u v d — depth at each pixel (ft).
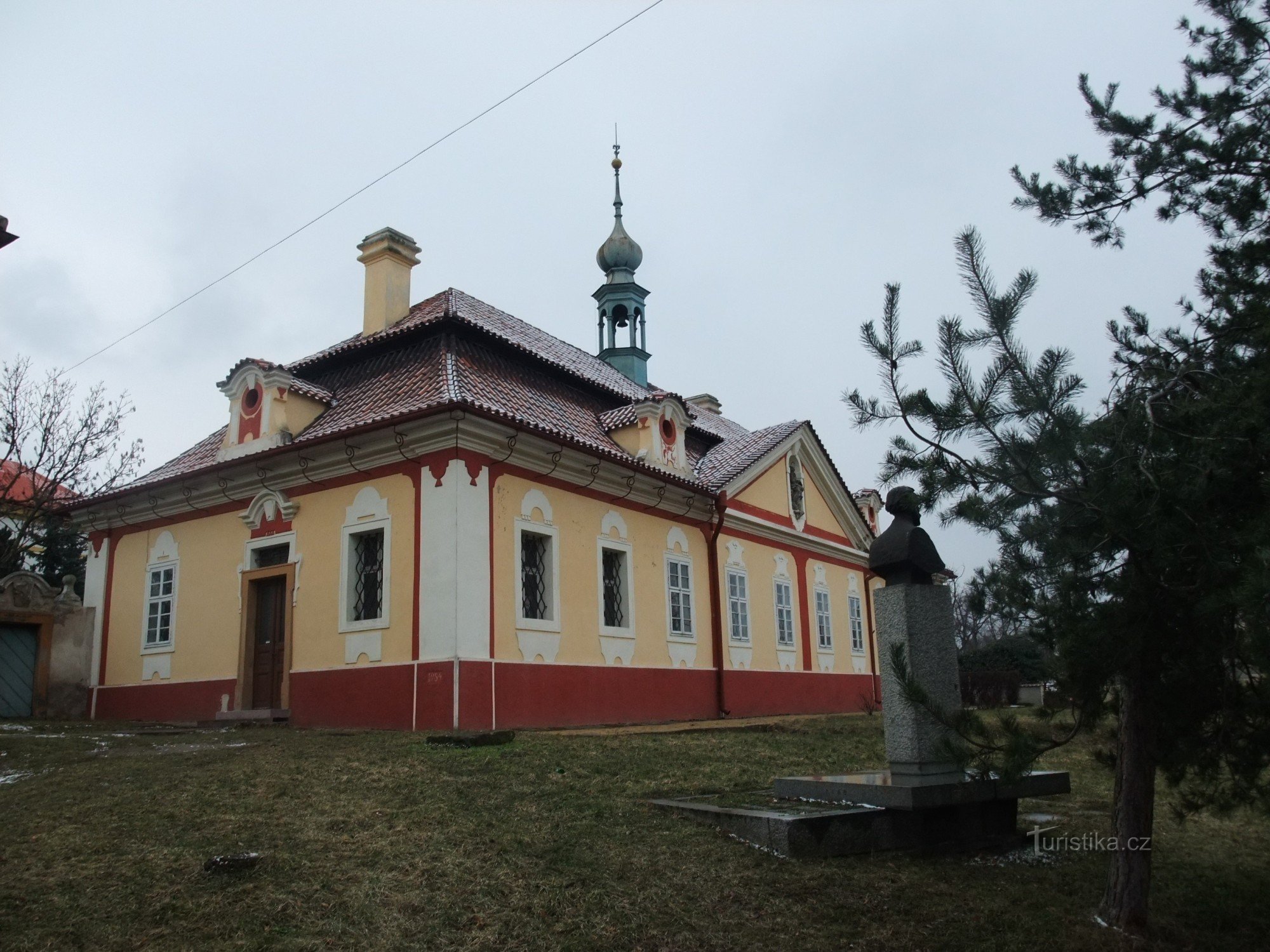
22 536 94.84
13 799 26.09
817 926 19.19
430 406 45.75
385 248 64.03
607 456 54.85
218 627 55.47
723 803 25.91
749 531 73.46
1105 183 25.07
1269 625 13.78
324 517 51.60
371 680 47.37
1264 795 19.79
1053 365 17.93
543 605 51.93
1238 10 23.81
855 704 86.17
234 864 19.90
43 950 16.44
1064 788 26.63
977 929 19.44
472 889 19.76
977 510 18.11
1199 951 19.42
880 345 19.35
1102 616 17.98
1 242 30.89
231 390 57.21
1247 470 16.78
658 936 18.38
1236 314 21.89
